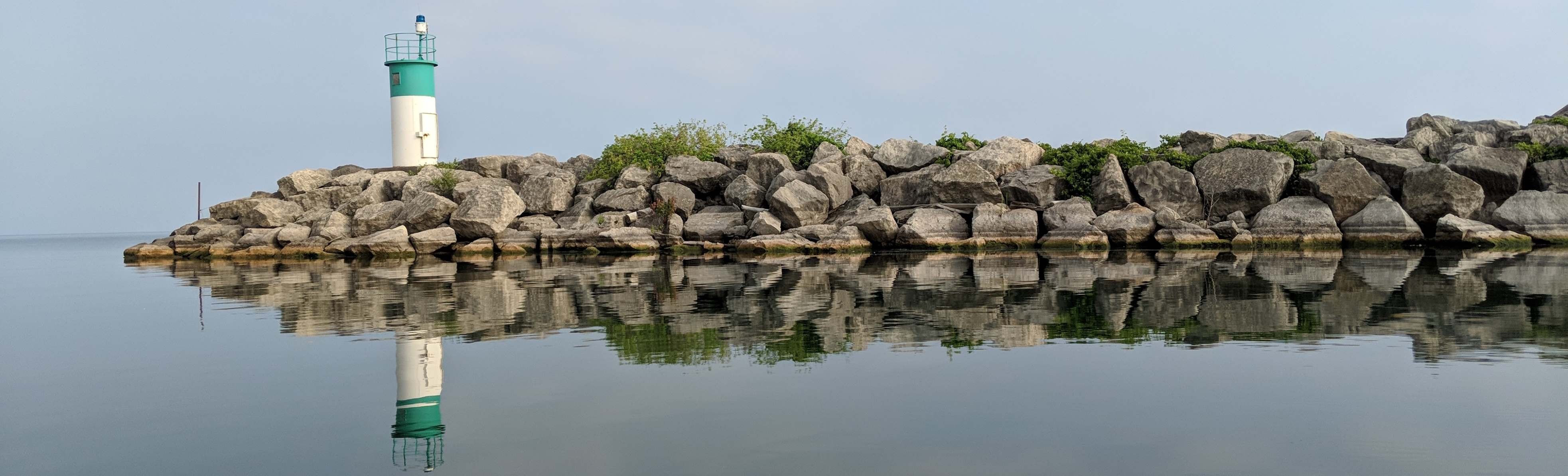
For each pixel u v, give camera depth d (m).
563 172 41.16
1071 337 10.91
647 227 36.06
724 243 35.19
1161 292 15.87
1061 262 24.48
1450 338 10.29
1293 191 33.62
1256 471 5.87
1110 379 8.46
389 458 6.41
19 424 7.52
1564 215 29.38
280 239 37.75
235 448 6.72
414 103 47.28
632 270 24.19
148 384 8.98
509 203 36.78
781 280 20.00
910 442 6.58
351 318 13.93
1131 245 31.88
